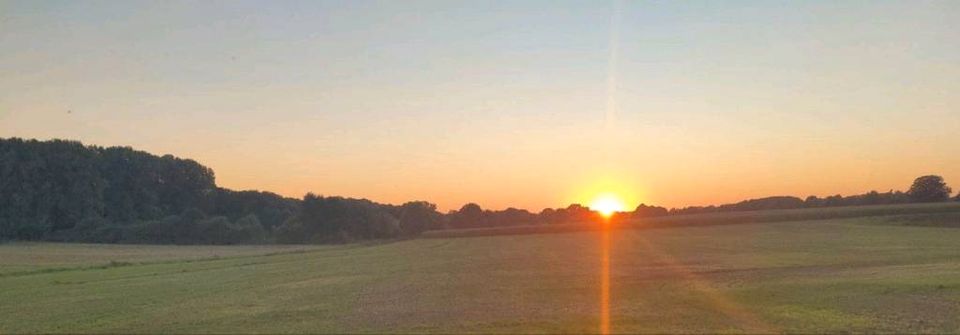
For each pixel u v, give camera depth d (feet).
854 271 140.87
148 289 148.56
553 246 305.12
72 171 476.13
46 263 269.03
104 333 86.33
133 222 484.74
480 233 470.39
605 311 91.09
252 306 110.52
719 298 102.17
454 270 183.11
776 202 564.30
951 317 79.66
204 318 96.99
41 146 472.44
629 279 139.64
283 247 415.44
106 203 495.41
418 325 83.41
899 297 96.32
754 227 379.96
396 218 552.00
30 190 451.53
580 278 144.87
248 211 570.46
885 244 238.89
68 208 465.88
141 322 94.94
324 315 96.02
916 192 526.98
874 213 407.85
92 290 150.51
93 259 294.46
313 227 488.02
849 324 76.18
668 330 75.00
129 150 531.91
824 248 228.02
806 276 133.39
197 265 239.50
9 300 135.03
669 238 327.26
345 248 384.68
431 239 450.30
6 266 250.57
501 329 77.71
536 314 89.76
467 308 98.99
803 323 77.66
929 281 112.37
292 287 144.87
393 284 144.87
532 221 563.48
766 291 108.58
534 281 140.67
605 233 402.52
